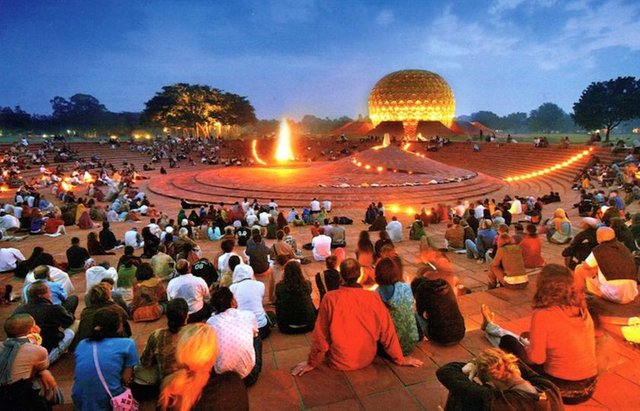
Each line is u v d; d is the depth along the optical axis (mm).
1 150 53781
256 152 75688
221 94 114062
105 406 4312
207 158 64375
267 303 9227
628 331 5410
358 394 4711
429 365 5250
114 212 24609
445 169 41906
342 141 75812
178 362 3195
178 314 4793
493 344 5773
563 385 3994
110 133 159250
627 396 4430
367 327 4934
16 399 4238
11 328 4609
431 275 6664
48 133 151250
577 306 3943
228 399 3322
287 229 13164
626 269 6191
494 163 54719
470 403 3088
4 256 12500
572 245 8688
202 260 8969
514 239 11453
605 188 30156
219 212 22375
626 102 60875
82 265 12312
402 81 99000
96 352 4363
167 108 107062
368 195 31703
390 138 74875
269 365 5883
